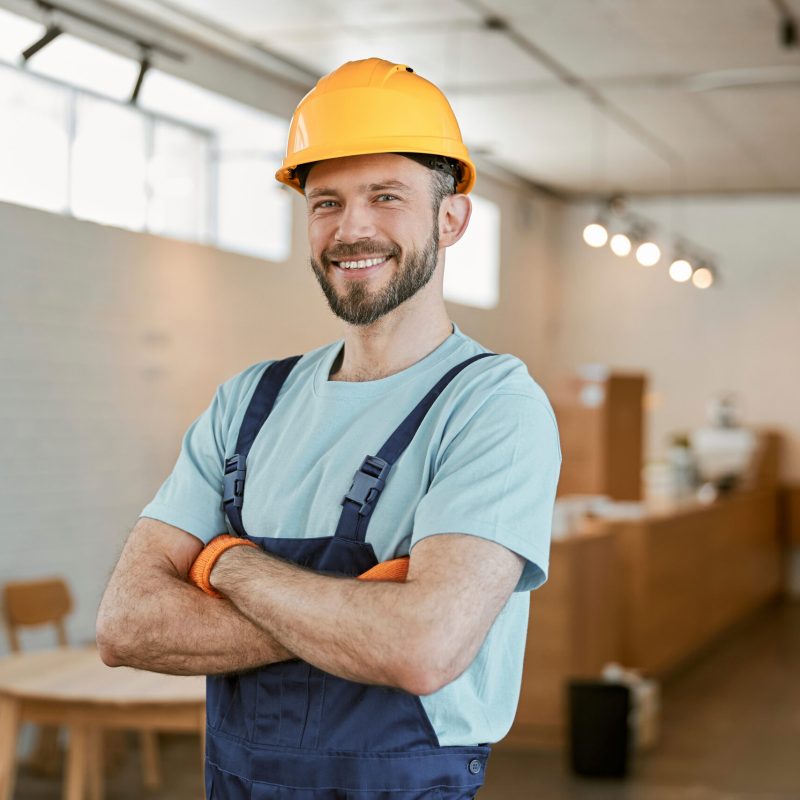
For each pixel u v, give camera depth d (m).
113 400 5.49
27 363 5.01
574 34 6.07
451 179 1.48
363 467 1.38
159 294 5.77
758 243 10.45
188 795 4.70
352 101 1.41
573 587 5.54
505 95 7.26
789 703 6.49
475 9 5.68
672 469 8.45
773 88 6.97
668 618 6.96
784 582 10.43
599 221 8.02
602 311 10.86
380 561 1.36
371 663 1.25
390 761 1.33
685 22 5.87
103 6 5.34
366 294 1.42
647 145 8.55
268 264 6.61
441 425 1.38
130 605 1.42
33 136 5.29
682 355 10.64
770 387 10.39
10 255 4.91
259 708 1.38
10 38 5.04
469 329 9.34
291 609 1.30
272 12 5.69
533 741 5.53
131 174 5.93
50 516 5.14
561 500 6.30
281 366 1.61
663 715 6.17
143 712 3.32
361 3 5.58
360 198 1.42
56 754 4.93
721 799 4.76
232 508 1.50
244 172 6.65
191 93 6.04
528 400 1.39
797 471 10.30
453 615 1.25
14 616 4.67
